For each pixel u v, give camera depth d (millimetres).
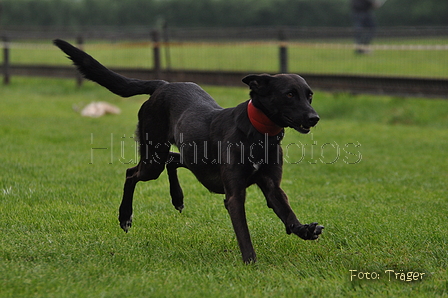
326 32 16891
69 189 7527
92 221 6219
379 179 8641
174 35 19359
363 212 6781
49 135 11547
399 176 8812
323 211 6867
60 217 6297
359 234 5832
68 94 19312
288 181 8492
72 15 38000
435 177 8688
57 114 14914
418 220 6312
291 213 4988
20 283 4359
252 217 6672
